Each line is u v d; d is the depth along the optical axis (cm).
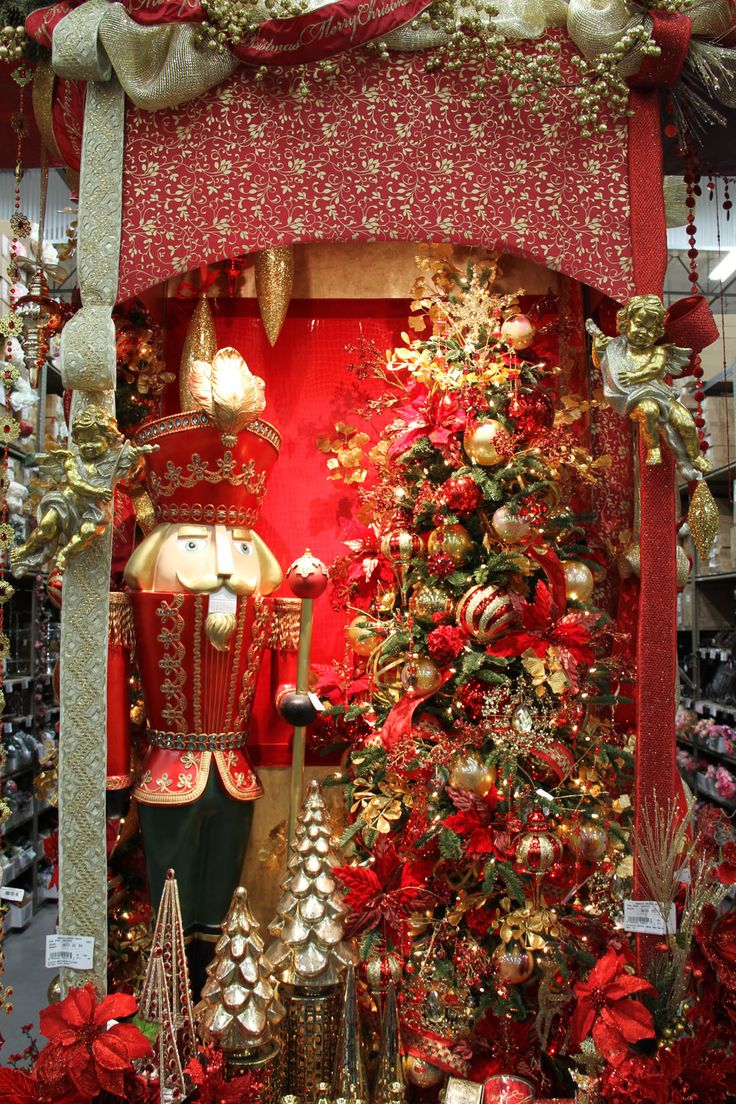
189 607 214
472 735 205
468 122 209
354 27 200
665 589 203
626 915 196
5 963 382
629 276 207
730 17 206
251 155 208
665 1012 191
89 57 200
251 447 223
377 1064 203
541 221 208
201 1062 196
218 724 223
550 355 264
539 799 204
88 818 200
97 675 201
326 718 254
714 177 260
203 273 266
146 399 260
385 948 205
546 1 209
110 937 241
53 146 232
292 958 204
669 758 201
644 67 205
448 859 213
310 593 224
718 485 462
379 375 258
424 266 255
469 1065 204
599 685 230
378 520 243
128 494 256
